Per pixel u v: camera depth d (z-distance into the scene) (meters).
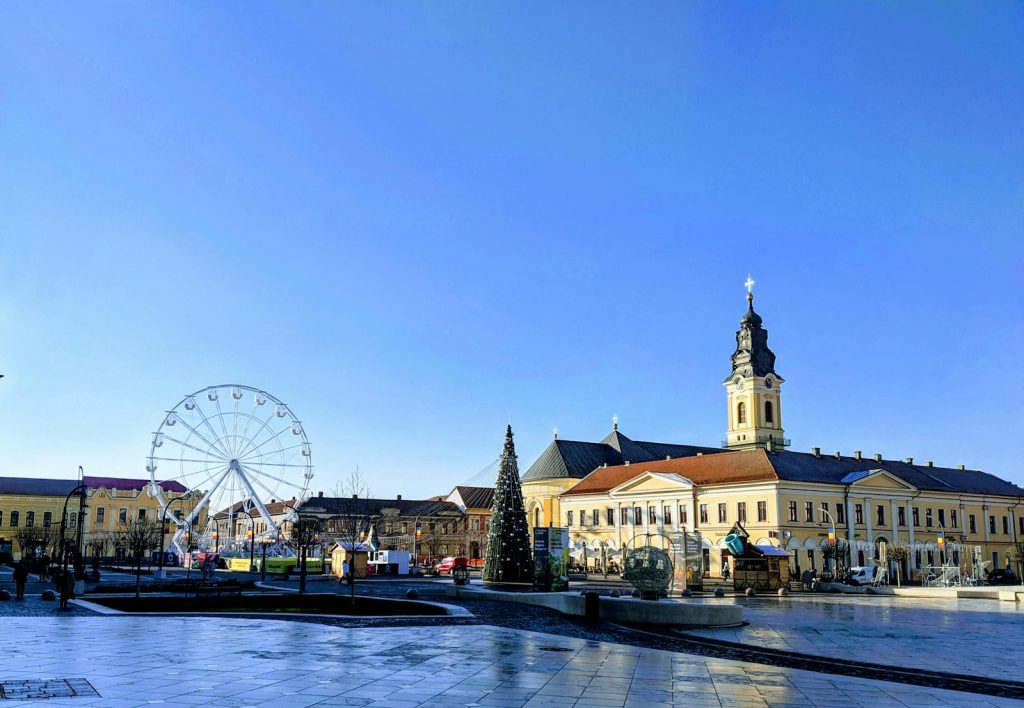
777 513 92.75
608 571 110.44
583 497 118.75
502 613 37.47
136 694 17.22
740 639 30.70
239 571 93.00
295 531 97.31
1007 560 116.81
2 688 17.55
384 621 32.41
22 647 24.00
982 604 53.44
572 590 61.12
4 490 158.00
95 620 32.03
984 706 18.06
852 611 46.25
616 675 20.72
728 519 98.38
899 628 36.06
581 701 17.47
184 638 26.36
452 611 36.75
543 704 17.06
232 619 32.75
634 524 109.75
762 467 97.56
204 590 47.94
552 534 52.62
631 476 116.00
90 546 156.75
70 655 22.47
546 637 28.19
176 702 16.48
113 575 76.50
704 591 64.94
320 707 16.31
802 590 70.75
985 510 115.75
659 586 36.97
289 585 62.94
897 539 102.44
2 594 42.12
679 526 103.62
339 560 79.31
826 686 20.00
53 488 162.12
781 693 18.95
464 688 18.58
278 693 17.59
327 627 29.92
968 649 28.73
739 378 135.00
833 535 88.62
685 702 17.61
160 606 39.59
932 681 21.80
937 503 108.94
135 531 117.19
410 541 144.75
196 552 93.31
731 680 20.47
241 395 96.56
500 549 52.56
